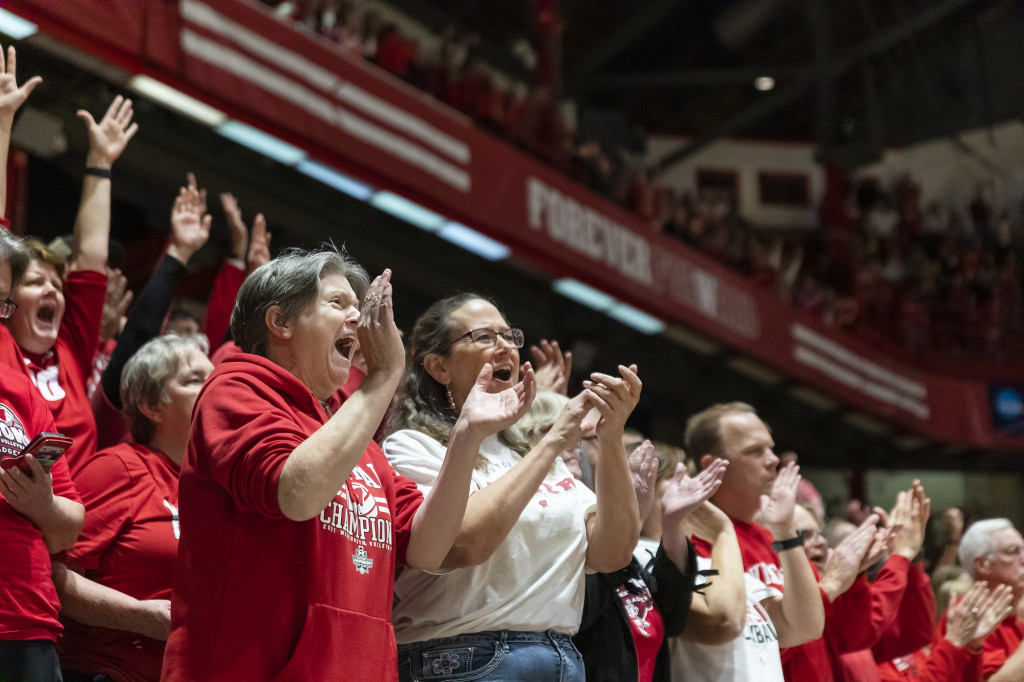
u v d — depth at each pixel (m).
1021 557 4.55
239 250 3.81
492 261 9.91
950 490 14.52
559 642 2.24
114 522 2.51
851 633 3.50
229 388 1.81
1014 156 17.36
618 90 16.92
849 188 17.64
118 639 2.41
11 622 1.96
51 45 5.64
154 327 3.31
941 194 18.12
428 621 2.17
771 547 3.27
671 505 2.66
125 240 8.02
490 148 8.74
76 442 2.75
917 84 17.11
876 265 16.50
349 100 7.43
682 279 10.78
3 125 2.88
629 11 15.29
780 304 12.20
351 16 8.91
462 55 11.38
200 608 1.72
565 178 9.58
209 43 6.41
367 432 1.73
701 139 16.11
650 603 2.73
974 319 16.27
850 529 4.63
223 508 1.76
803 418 13.31
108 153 3.32
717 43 16.33
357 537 1.88
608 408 2.24
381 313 1.82
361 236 8.91
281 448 1.69
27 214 6.54
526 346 10.62
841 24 15.82
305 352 1.95
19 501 2.03
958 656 3.81
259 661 1.69
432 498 1.99
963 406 14.52
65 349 2.94
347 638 1.78
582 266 9.51
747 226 15.88
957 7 14.94
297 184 8.23
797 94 15.26
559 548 2.29
